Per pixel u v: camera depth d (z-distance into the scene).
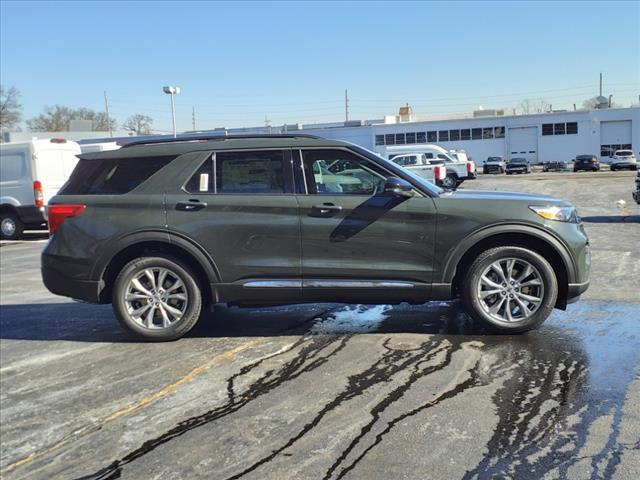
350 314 6.29
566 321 5.72
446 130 61.88
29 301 7.91
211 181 5.41
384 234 5.17
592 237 11.90
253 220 5.26
